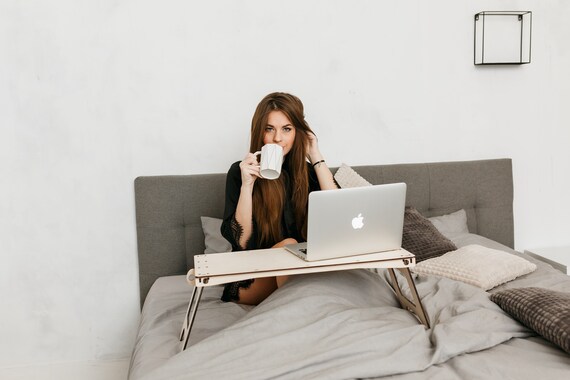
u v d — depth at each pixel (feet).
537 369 4.24
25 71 7.67
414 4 8.69
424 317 5.26
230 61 8.21
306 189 6.56
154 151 8.14
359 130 8.75
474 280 6.22
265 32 8.27
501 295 5.41
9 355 8.04
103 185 8.05
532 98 9.28
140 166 8.13
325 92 8.56
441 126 9.02
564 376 4.13
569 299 4.97
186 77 8.11
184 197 8.01
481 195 8.96
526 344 4.84
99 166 8.01
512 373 4.22
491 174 8.98
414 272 6.79
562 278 6.55
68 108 7.84
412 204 8.71
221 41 8.16
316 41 8.43
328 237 4.92
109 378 8.33
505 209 9.07
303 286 5.48
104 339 8.29
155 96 8.05
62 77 7.77
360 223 4.99
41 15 7.63
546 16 9.15
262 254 5.40
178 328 5.82
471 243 7.88
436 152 9.06
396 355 4.43
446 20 8.82
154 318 6.09
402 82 8.80
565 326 4.55
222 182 8.11
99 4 7.77
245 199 5.97
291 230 6.63
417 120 8.93
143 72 7.98
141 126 8.06
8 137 7.72
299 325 4.98
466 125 9.11
